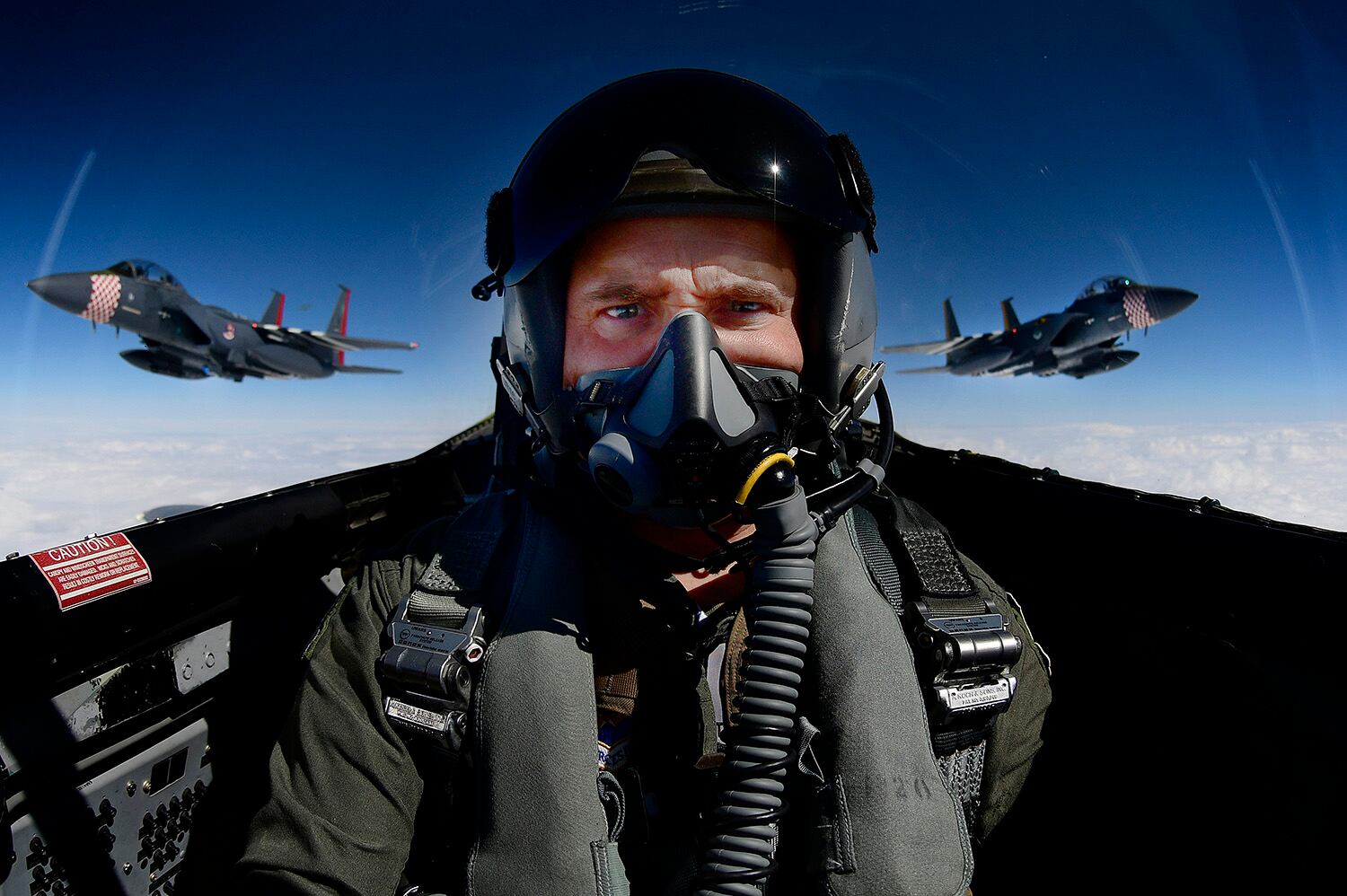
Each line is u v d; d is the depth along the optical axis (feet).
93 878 2.39
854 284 2.58
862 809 1.95
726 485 2.14
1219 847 2.55
